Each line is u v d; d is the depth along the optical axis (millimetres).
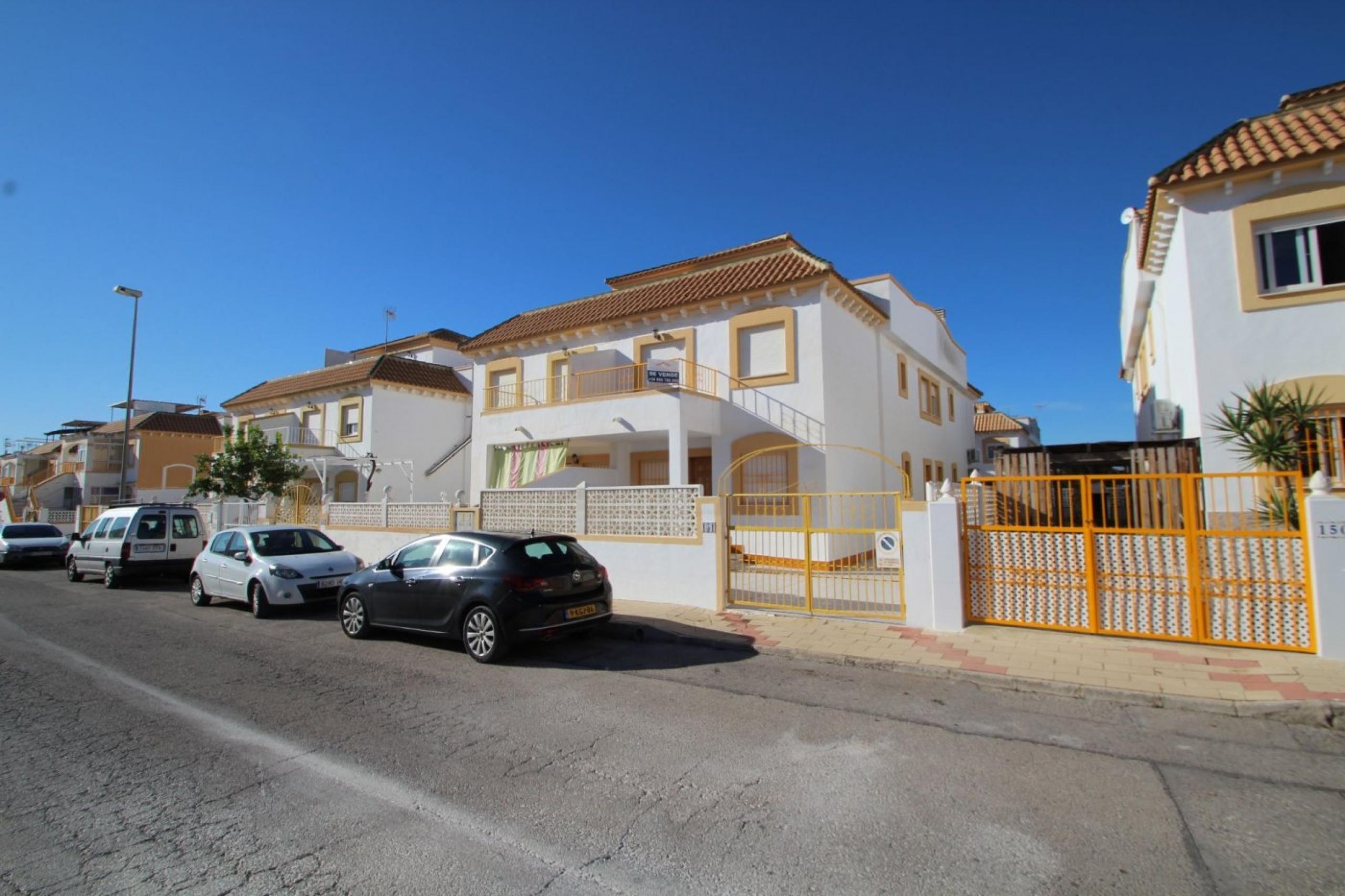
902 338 20109
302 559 11469
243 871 3279
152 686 6746
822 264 15766
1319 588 6484
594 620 8195
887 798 4027
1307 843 3441
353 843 3549
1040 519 8227
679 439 15172
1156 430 12203
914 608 8609
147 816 3885
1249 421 8375
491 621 7609
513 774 4465
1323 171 9328
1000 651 7293
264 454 22172
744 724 5438
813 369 15375
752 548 10258
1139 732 5141
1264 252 9758
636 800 4047
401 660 7848
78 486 42312
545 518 12492
